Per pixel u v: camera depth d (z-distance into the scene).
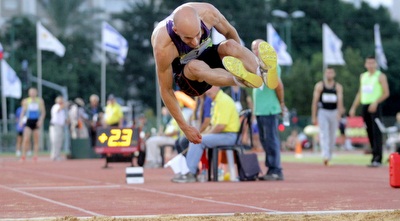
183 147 17.86
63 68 79.06
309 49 81.62
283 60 44.19
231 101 17.64
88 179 19.16
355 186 15.52
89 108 35.97
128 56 85.69
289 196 13.38
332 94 24.05
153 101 86.56
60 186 16.59
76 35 83.38
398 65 80.94
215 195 13.84
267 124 17.84
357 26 86.06
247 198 13.12
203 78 10.17
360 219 9.62
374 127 23.17
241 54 10.34
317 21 83.81
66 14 85.75
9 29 82.00
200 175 17.95
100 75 82.31
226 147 17.59
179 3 87.50
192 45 10.07
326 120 24.19
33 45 81.44
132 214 10.83
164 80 10.41
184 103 20.58
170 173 21.66
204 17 10.40
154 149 24.83
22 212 11.29
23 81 53.78
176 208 11.61
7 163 30.22
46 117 76.44
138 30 87.25
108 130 21.58
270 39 43.94
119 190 15.33
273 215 10.12
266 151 17.86
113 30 42.84
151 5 87.69
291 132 51.59
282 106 17.91
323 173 20.58
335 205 11.61
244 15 81.19
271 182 17.19
